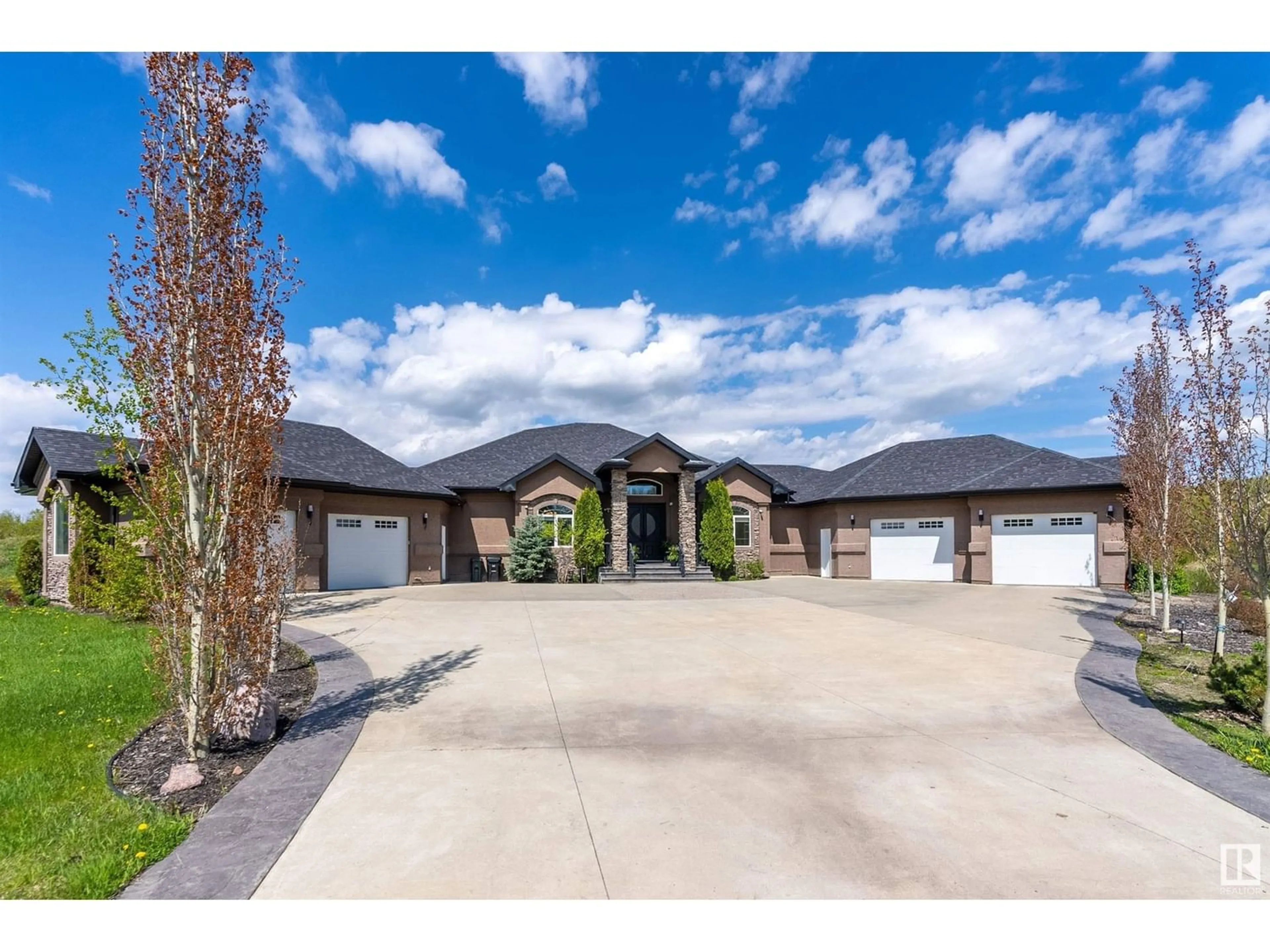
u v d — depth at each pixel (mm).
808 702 7293
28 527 35906
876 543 25266
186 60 5402
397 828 4246
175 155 5375
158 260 5297
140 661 9195
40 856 3926
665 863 3797
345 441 23031
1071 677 8406
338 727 6352
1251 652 10469
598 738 6059
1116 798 4715
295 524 18203
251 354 5723
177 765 5273
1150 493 12977
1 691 7625
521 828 4246
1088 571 20953
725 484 26141
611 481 24531
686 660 9492
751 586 22031
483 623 13039
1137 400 13203
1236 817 4406
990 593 19484
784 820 4352
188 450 5547
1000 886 3557
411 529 22328
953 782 5016
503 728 6352
